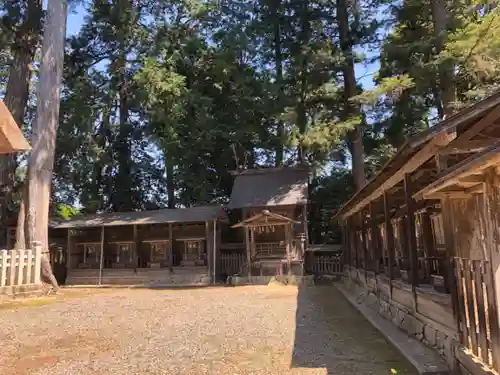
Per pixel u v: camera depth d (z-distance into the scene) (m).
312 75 18.77
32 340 6.70
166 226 19.81
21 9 19.44
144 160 27.59
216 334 6.86
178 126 21.31
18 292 13.30
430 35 15.77
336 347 5.82
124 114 25.39
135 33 23.12
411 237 6.34
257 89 21.08
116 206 25.64
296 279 16.50
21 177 25.00
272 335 6.69
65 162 23.23
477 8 13.77
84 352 5.79
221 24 23.84
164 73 20.23
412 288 6.21
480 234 3.74
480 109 4.20
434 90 17.33
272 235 18.36
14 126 4.61
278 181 19.72
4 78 25.78
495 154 2.69
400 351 5.26
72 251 20.03
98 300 12.59
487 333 3.55
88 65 23.86
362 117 19.42
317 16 20.83
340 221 17.89
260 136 21.42
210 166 24.11
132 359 5.35
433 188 4.08
